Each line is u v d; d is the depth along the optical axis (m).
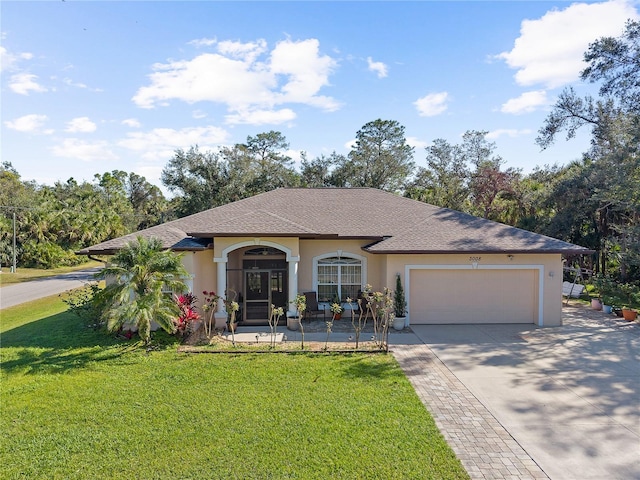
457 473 6.15
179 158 40.38
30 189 60.75
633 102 24.05
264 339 13.98
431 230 17.30
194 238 16.41
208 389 9.38
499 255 16.09
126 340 13.46
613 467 6.39
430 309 16.33
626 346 13.23
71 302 16.88
